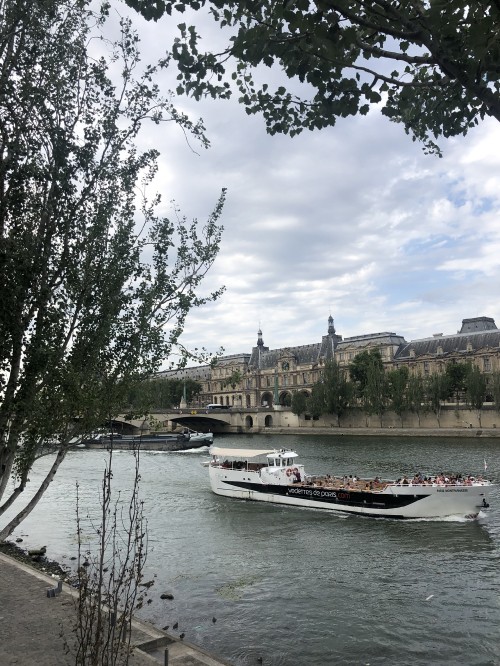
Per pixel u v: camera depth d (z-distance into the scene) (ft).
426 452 256.93
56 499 160.04
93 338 43.78
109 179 44.39
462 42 27.07
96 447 342.03
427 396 396.98
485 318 522.88
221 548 107.34
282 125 40.91
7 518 135.13
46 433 42.32
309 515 137.39
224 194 65.16
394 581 86.48
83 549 105.70
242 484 161.38
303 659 61.82
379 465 215.92
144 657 42.16
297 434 451.53
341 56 30.50
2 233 40.96
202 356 47.26
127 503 153.69
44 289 41.60
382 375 423.23
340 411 443.73
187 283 47.60
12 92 40.63
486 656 61.82
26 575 65.57
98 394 43.68
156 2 31.14
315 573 91.30
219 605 77.46
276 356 645.51
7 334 40.98
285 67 35.58
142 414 46.57
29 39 42.14
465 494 127.13
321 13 26.68
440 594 80.12
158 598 79.87
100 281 43.98
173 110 45.14
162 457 288.51
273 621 71.87
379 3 25.67
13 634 47.52
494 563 94.07
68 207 43.19
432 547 105.09
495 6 23.30
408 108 41.39
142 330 45.16
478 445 281.74
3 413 41.16
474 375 380.37
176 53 34.63
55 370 41.47
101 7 43.88
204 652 49.39
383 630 68.54
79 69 43.65
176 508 147.13
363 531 119.65
